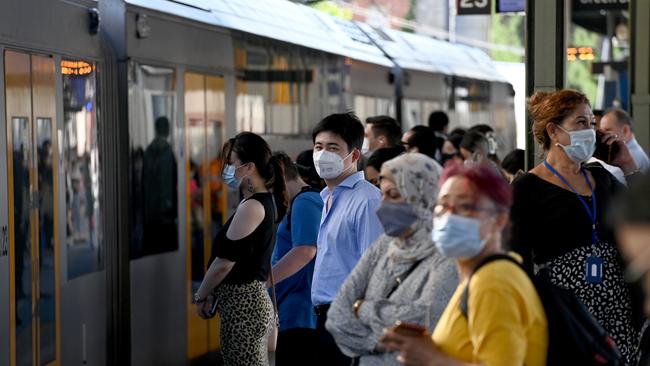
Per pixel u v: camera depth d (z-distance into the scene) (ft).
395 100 85.92
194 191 51.03
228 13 56.34
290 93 63.82
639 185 12.10
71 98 41.42
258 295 35.29
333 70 71.67
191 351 50.57
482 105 109.29
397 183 21.76
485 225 18.72
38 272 38.11
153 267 47.16
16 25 36.96
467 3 111.04
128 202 45.24
